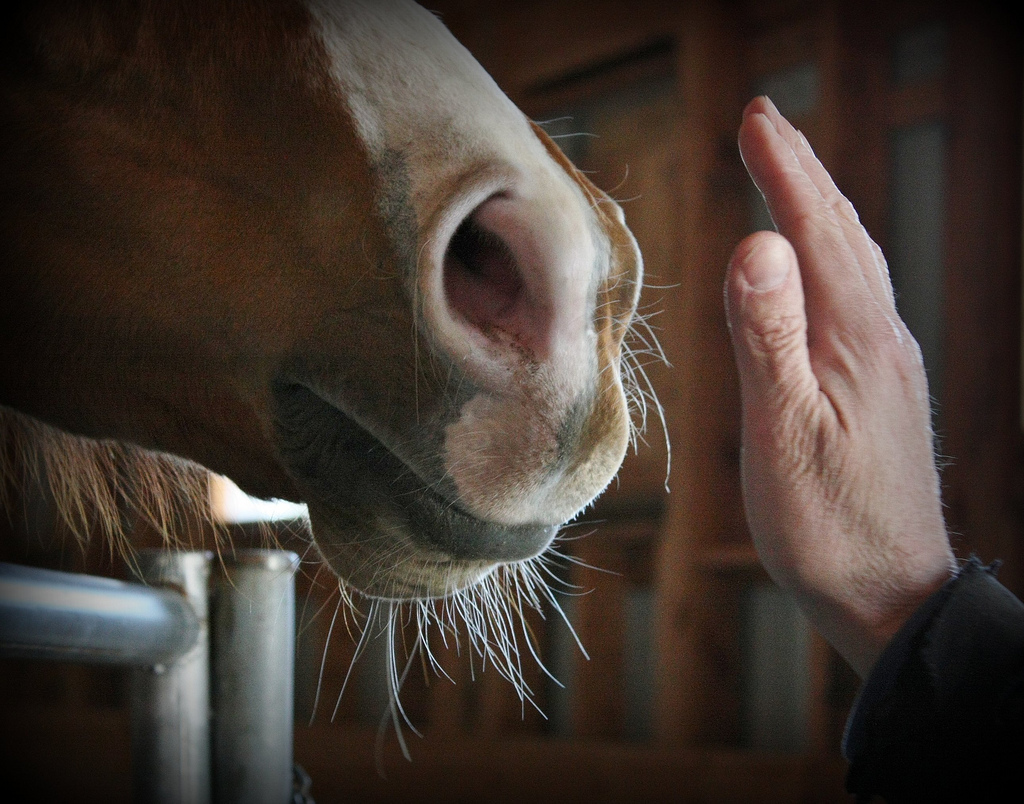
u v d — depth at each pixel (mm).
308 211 666
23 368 751
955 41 2475
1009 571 2260
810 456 555
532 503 642
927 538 560
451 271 651
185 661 758
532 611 2797
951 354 2385
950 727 526
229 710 777
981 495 2303
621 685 2746
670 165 2795
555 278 627
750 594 2594
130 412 757
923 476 564
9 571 614
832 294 574
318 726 3068
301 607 3119
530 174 645
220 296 688
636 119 3025
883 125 2594
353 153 656
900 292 2574
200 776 763
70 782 3307
